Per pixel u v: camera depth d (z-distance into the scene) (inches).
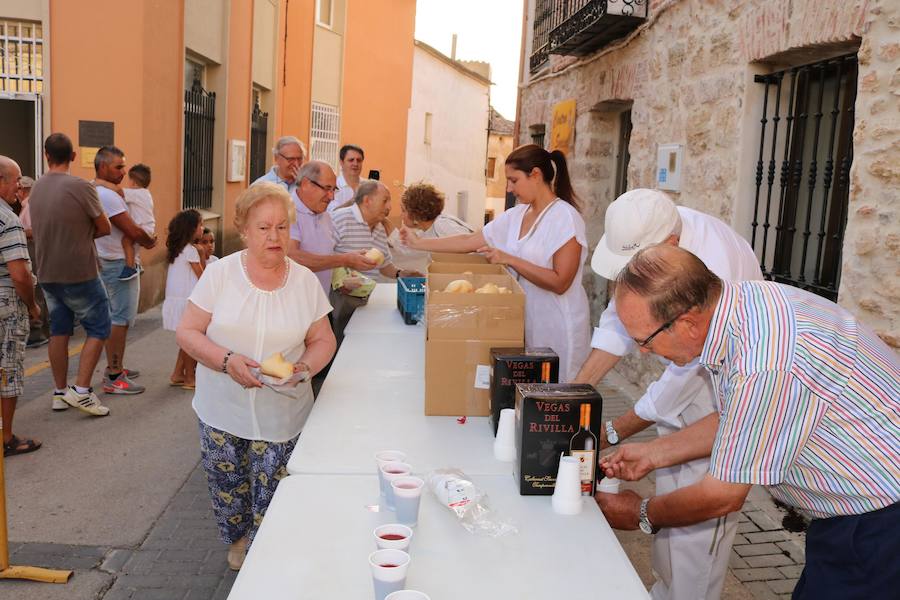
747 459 69.7
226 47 433.4
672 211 97.3
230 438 120.3
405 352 145.7
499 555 74.5
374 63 741.3
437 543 76.3
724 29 197.9
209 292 114.5
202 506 161.8
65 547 142.7
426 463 95.0
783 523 155.6
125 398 229.3
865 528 72.5
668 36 237.3
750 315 69.6
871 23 135.1
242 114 481.1
